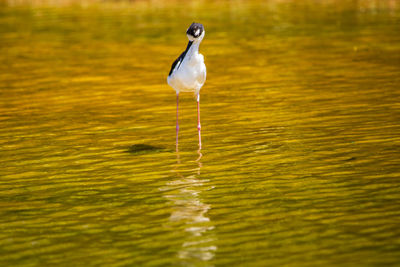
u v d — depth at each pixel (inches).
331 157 456.8
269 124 558.3
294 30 1149.7
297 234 327.6
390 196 374.9
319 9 1464.1
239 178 421.4
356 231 327.9
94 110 636.1
